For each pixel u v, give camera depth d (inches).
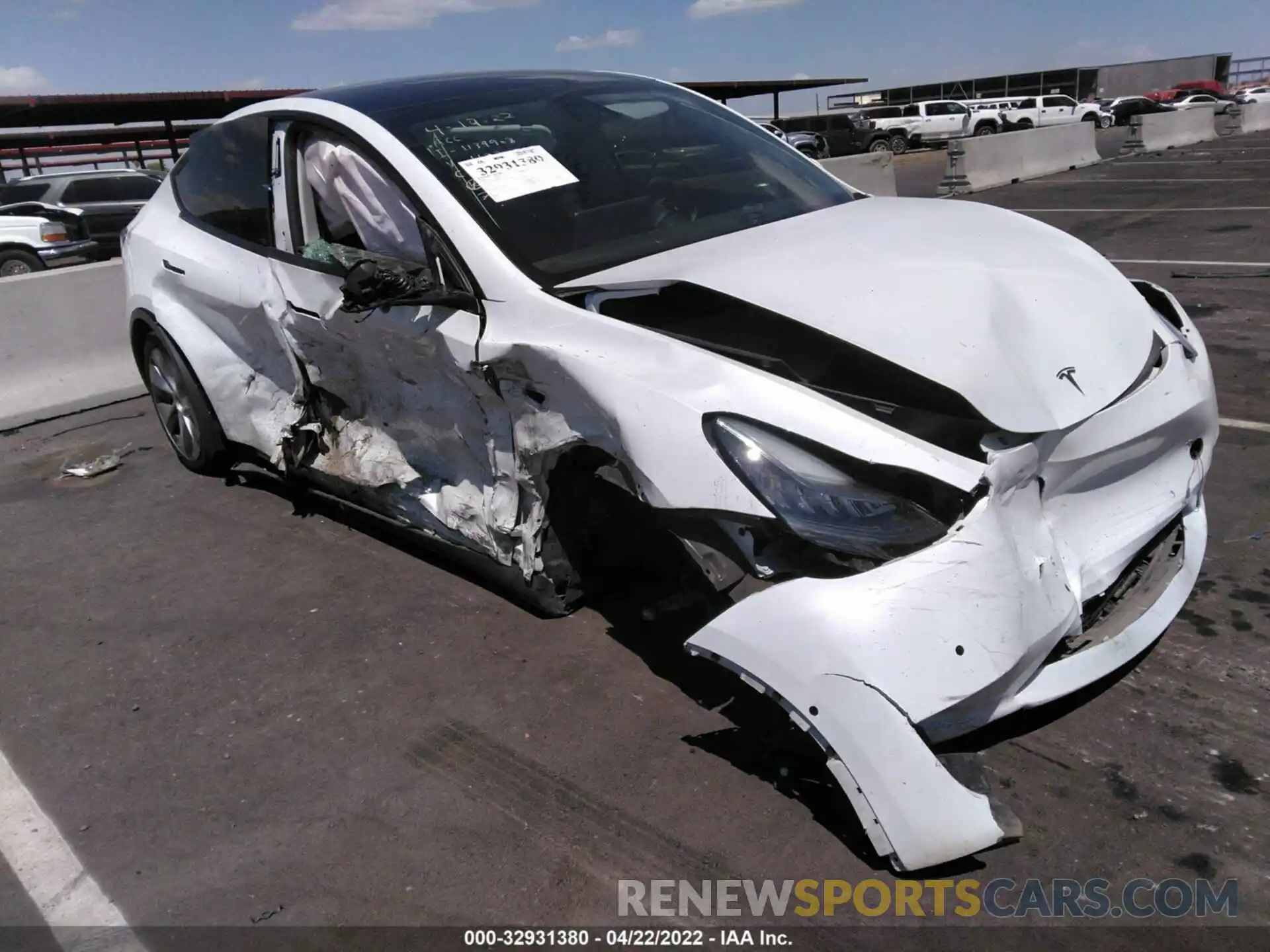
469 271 115.5
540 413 107.0
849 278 103.2
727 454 88.5
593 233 121.6
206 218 166.7
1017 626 83.4
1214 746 98.1
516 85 147.0
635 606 129.6
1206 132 973.8
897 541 83.7
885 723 79.5
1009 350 94.6
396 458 138.9
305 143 143.2
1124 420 97.0
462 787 102.2
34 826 102.8
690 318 104.1
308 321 139.6
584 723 110.0
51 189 624.7
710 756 102.8
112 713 121.5
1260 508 146.1
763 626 83.9
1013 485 87.8
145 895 92.0
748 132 156.1
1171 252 359.3
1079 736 100.9
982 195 610.9
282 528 169.9
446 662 124.4
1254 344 228.8
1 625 145.5
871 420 89.5
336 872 92.5
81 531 176.9
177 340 174.1
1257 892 81.9
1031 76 2443.4
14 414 239.9
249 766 109.0
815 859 88.7
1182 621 119.7
